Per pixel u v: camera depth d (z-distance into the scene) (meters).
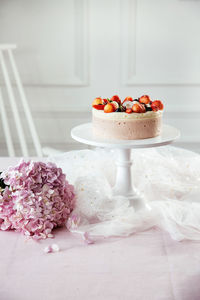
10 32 2.89
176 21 2.85
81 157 1.67
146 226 1.33
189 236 1.27
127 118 1.41
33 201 1.27
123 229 1.29
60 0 2.83
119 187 1.50
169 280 1.04
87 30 2.87
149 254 1.17
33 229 1.27
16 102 3.00
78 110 2.99
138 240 1.26
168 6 2.82
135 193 1.49
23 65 2.94
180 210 1.37
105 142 1.39
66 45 2.90
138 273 1.08
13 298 0.97
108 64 2.92
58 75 2.95
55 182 1.31
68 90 2.97
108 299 0.97
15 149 3.08
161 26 2.85
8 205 1.28
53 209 1.29
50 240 1.25
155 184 1.57
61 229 1.33
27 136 3.05
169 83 2.93
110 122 1.43
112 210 1.37
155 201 1.44
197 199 1.52
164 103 2.97
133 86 2.95
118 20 2.84
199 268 1.10
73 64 2.93
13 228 1.33
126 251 1.19
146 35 2.87
